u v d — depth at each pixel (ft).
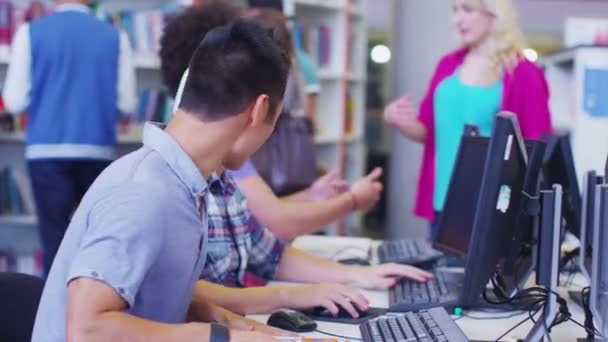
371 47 20.51
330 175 8.10
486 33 9.23
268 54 3.81
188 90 3.83
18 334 4.72
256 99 3.79
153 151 3.79
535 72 9.26
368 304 5.43
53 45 10.78
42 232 11.22
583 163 11.59
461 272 6.55
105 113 11.19
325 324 5.16
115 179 3.63
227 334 3.71
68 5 11.00
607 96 11.58
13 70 10.82
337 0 15.89
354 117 17.43
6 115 12.98
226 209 5.90
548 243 4.34
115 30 11.30
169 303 3.82
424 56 17.33
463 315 5.36
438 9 17.06
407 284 5.99
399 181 18.30
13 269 13.42
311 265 6.37
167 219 3.63
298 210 6.88
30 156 11.02
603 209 4.14
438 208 9.51
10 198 13.43
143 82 13.56
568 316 4.69
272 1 7.97
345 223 16.92
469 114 9.23
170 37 5.70
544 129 9.18
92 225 3.51
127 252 3.43
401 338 4.39
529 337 4.44
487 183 4.97
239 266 6.05
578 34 14.94
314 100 12.86
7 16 12.25
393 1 18.24
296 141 8.30
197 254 3.94
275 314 5.09
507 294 5.43
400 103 9.80
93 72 11.02
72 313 3.35
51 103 10.85
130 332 3.38
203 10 5.69
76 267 3.39
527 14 18.89
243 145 3.92
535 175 5.33
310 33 15.61
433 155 9.80
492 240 5.13
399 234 18.39
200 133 3.79
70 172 11.08
